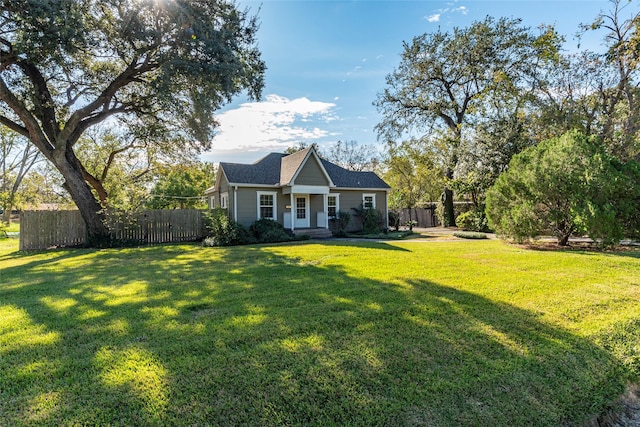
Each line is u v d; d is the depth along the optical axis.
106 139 19.56
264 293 4.86
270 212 15.99
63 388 2.40
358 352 2.93
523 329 3.46
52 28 8.78
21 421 2.06
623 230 8.42
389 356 2.87
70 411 2.15
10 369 2.67
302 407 2.21
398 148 30.27
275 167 17.64
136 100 13.80
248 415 2.13
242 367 2.67
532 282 5.38
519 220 9.66
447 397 2.35
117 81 12.33
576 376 2.71
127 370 2.64
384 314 3.88
